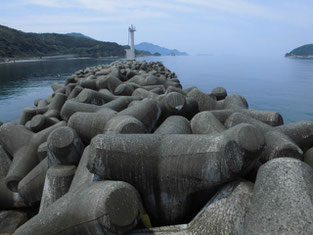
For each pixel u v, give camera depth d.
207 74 33.88
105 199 2.50
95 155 3.13
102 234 2.49
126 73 14.73
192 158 2.98
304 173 2.56
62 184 4.32
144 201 3.27
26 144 5.87
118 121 4.48
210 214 2.80
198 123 4.79
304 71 38.44
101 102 7.99
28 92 22.09
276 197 2.38
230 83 24.08
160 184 3.17
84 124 5.09
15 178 5.10
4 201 4.98
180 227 2.88
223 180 2.88
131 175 3.16
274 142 3.85
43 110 8.86
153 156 3.19
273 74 33.53
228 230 2.62
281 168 2.64
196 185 3.01
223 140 2.90
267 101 15.55
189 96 6.85
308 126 4.74
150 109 5.62
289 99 16.00
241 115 4.96
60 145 4.44
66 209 2.84
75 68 49.19
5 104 17.36
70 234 2.67
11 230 4.51
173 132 4.52
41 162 5.16
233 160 2.89
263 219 2.29
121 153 3.14
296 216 2.18
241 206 2.71
